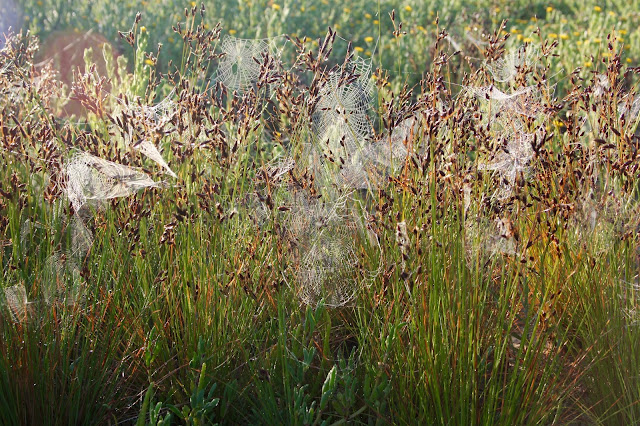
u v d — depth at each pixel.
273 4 8.69
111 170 2.26
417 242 2.12
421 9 9.54
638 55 7.17
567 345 2.46
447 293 2.04
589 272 2.36
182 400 2.26
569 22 8.78
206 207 2.32
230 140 2.62
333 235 2.47
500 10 10.06
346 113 2.66
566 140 2.88
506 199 2.27
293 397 2.12
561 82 5.58
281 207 2.32
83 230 2.32
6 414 2.00
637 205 2.45
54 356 2.07
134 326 2.30
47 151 2.35
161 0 9.22
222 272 2.35
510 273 2.20
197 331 2.28
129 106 2.49
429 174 2.21
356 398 2.24
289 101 2.54
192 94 2.42
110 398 2.20
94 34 8.01
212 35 2.76
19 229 2.23
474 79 2.67
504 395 2.07
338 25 8.59
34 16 8.53
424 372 2.07
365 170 2.55
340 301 2.47
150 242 2.51
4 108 2.54
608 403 2.24
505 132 2.52
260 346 2.37
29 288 2.18
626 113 2.66
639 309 2.23
